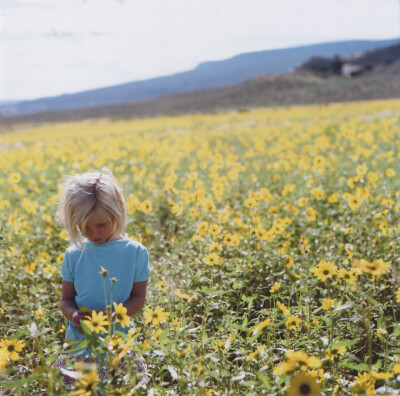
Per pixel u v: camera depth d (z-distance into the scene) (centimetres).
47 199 719
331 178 747
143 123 4203
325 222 495
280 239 503
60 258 412
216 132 2091
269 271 420
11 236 514
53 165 1163
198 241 493
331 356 237
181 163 1138
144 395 233
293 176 811
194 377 223
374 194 625
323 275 269
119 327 244
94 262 248
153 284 397
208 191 769
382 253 418
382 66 11756
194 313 383
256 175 879
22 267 435
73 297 259
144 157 1156
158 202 720
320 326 277
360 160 881
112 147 1389
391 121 1541
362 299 321
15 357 224
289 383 201
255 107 7025
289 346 270
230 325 265
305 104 6894
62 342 319
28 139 3028
